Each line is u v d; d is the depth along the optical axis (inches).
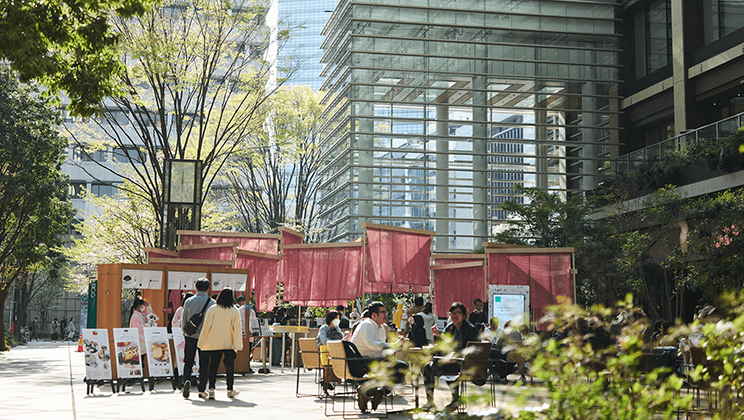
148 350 433.1
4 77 991.6
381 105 1196.5
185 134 1033.5
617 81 1277.1
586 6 1293.1
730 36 996.6
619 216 906.1
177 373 445.1
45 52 329.7
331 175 1237.7
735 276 652.7
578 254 818.2
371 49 1210.0
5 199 1002.1
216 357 376.2
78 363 754.2
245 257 645.9
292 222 1137.4
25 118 995.9
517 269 597.9
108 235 1110.4
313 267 660.7
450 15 1243.8
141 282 493.7
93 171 2038.6
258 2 855.7
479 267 650.2
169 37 800.9
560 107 1262.3
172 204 787.4
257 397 385.4
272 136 1037.2
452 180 1202.6
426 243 660.7
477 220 1195.3
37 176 1015.0
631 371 119.2
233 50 878.4
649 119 1215.6
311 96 1101.1
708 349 123.1
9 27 308.2
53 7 323.3
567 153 1259.2
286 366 666.8
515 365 428.5
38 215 1071.6
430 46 1230.9
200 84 855.7
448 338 119.9
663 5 1189.1
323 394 393.7
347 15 1244.5
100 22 337.4
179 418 295.3
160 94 866.8
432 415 131.0
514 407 117.4
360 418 297.6
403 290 634.8
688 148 925.8
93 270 1322.6
